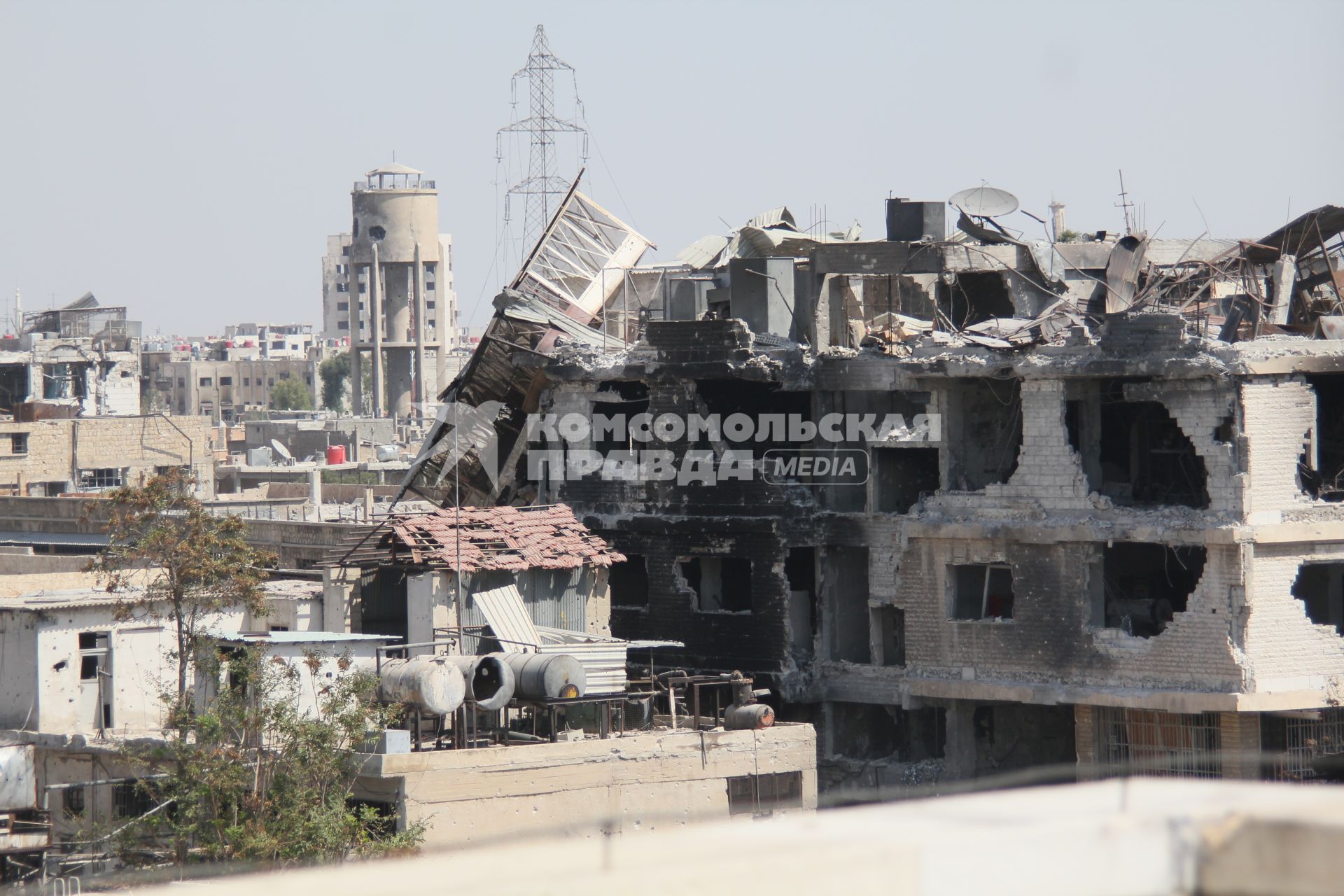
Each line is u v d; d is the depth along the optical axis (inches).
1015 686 4576.8
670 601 5083.7
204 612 4097.0
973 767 4803.2
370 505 7298.2
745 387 5310.0
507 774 3631.9
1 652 4035.4
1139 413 4810.5
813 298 5255.9
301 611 4566.9
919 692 4744.1
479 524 4581.7
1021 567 4591.5
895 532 4830.2
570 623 4581.7
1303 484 4520.2
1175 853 898.1
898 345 4901.6
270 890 841.5
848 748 5088.6
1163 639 4384.8
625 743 3811.5
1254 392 4298.7
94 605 4035.4
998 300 5492.1
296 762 3467.0
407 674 3634.4
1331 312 5123.0
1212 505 4340.6
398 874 860.0
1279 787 988.6
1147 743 4473.4
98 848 3614.7
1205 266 5265.8
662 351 5093.5
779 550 4916.3
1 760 3604.8
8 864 3489.2
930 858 881.5
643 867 858.1
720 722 4222.4
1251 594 4269.2
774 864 864.3
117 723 4033.0
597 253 5910.4
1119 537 4424.2
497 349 5418.3
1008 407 4857.3
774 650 4918.8
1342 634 4734.3
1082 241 6387.8
